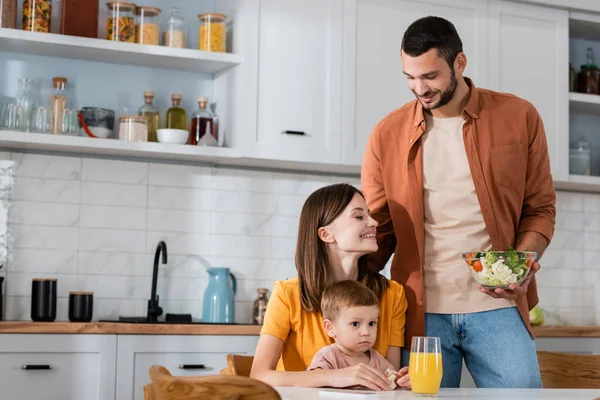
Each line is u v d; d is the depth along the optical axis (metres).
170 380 1.67
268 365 2.37
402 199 2.65
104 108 4.18
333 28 4.25
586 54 5.16
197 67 4.26
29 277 4.04
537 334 4.40
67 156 4.14
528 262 2.30
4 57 4.05
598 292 5.04
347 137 4.24
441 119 2.63
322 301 2.42
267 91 4.12
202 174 4.37
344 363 2.34
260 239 4.45
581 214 5.12
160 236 4.27
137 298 4.20
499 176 2.57
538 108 4.63
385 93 4.32
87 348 3.62
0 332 3.50
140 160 4.26
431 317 2.59
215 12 4.43
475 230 2.57
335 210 2.50
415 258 2.62
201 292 4.32
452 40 2.48
